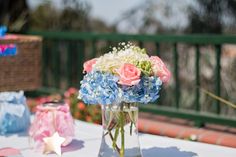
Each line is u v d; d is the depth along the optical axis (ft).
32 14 20.63
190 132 12.76
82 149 6.48
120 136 5.53
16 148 6.57
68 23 20.81
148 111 14.98
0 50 8.92
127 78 5.17
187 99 16.17
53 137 6.36
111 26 19.83
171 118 14.93
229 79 15.40
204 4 17.24
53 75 18.62
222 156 6.06
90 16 20.35
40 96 18.13
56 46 18.03
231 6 16.58
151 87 5.34
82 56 17.13
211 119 13.35
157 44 14.60
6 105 7.39
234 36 12.47
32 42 9.52
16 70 9.37
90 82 5.47
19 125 7.45
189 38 13.53
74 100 12.68
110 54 5.63
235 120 12.89
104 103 5.38
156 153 6.23
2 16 19.76
